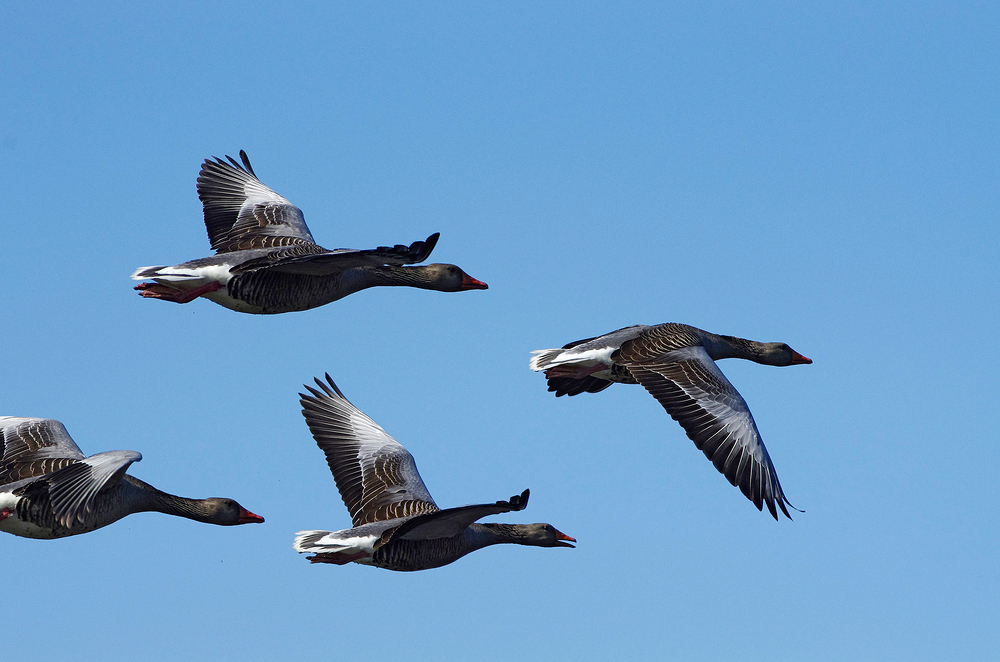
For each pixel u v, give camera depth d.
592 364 18.97
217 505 19.20
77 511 15.83
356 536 17.05
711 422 17.58
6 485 17.08
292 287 18.77
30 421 18.42
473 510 15.09
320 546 17.03
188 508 18.98
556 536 19.66
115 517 17.72
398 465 19.17
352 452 19.52
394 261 17.22
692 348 18.81
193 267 18.38
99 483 15.91
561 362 19.08
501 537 19.23
